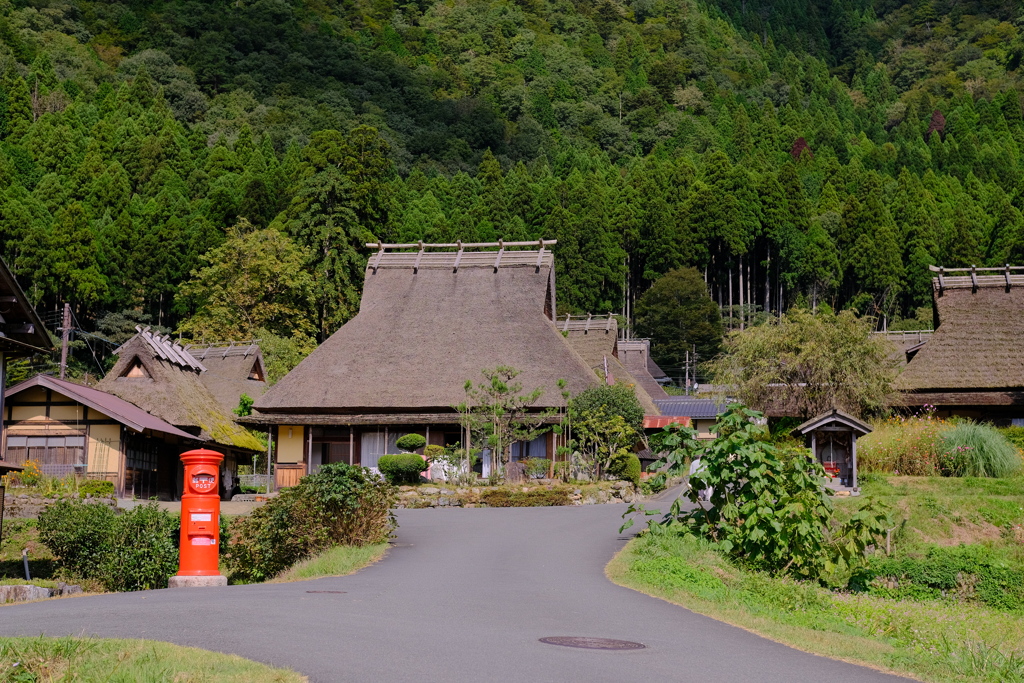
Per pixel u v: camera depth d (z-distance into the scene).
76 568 21.95
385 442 43.19
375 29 189.62
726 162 121.50
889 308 111.69
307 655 9.99
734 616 14.39
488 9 196.62
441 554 21.56
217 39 160.50
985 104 170.38
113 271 85.12
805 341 40.34
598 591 16.14
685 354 102.94
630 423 39.22
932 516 28.72
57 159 99.94
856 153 156.00
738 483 19.72
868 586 21.84
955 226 112.75
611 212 119.44
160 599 14.88
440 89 171.62
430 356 44.44
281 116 143.62
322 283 74.69
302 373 44.78
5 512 29.67
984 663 11.96
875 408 40.38
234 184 103.69
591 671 9.84
